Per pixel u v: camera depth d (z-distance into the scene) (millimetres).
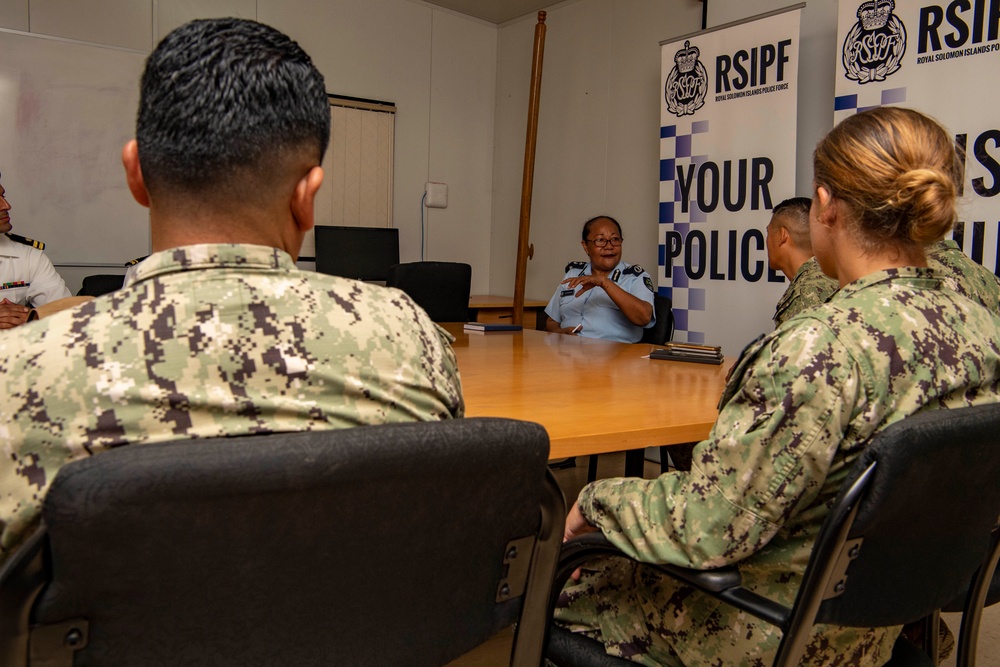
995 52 2867
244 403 548
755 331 3727
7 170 3879
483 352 2361
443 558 614
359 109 5066
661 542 878
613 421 1315
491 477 600
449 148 5609
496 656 1795
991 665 1868
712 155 3848
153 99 596
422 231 5516
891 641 979
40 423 505
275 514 500
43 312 1846
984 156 2912
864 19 3227
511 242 5742
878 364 789
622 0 4785
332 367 585
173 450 458
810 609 774
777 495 795
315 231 4742
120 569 468
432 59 5441
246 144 594
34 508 506
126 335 533
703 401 1535
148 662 508
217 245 587
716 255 3869
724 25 3750
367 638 596
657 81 4590
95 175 4125
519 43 5598
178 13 4332
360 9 5051
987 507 856
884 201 850
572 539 993
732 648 918
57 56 3971
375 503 541
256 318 570
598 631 1092
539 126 5453
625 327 3736
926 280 875
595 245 3770
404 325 657
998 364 889
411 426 548
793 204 2381
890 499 729
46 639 467
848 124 913
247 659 543
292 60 630
